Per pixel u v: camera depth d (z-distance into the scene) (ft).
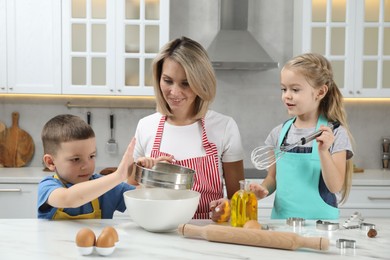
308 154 6.56
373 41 12.78
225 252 4.48
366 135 14.16
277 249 4.60
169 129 6.81
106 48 12.62
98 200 6.21
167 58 6.18
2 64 12.51
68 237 4.90
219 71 14.03
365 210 12.07
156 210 5.00
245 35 13.39
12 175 12.04
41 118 13.79
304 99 6.64
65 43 12.52
